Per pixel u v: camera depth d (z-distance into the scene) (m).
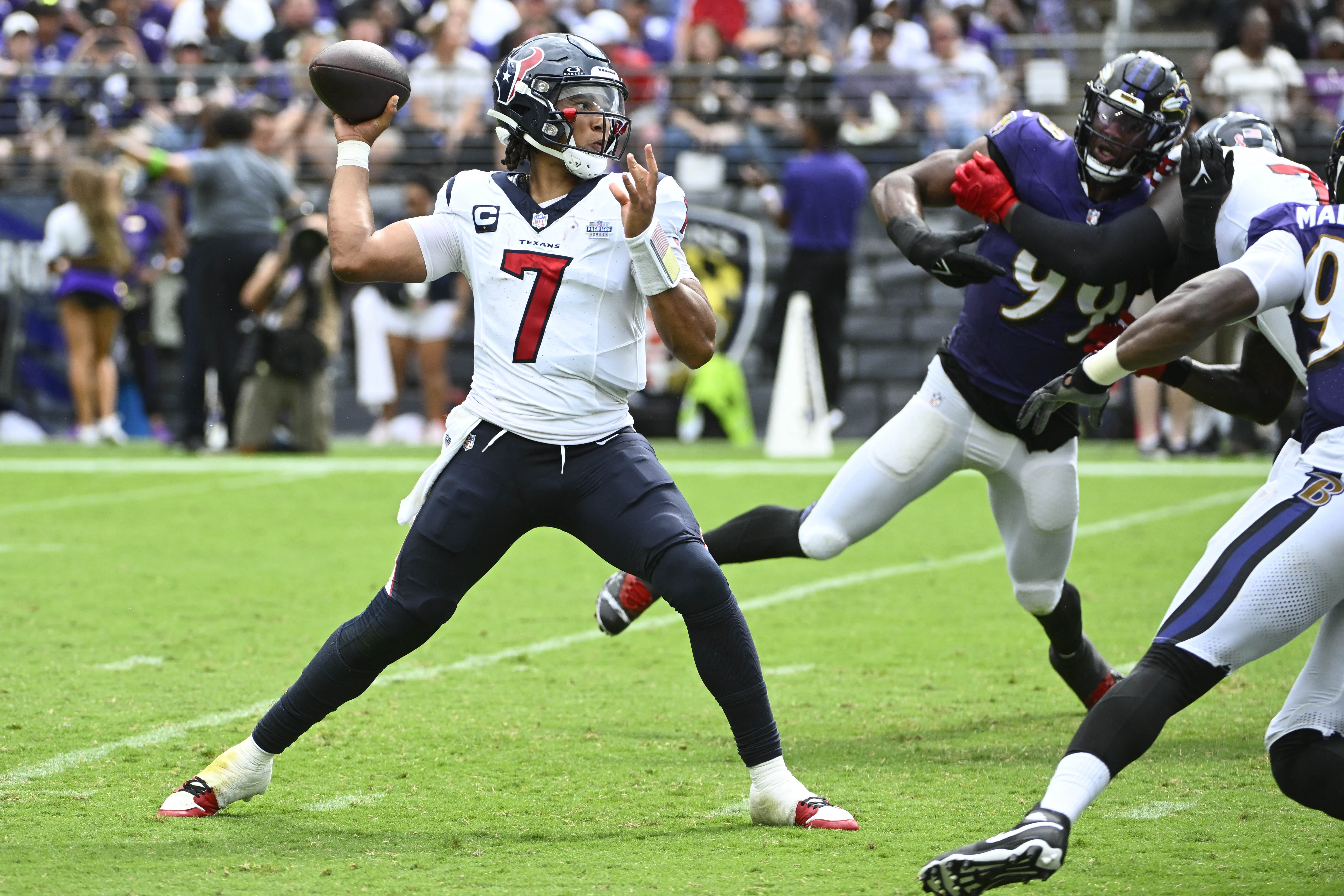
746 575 27.83
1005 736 16.92
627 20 58.72
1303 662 20.86
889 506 17.06
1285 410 14.96
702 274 50.31
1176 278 14.72
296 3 55.47
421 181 45.78
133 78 52.59
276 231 43.16
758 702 13.50
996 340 16.38
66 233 46.28
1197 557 28.78
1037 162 16.05
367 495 36.91
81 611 23.53
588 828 13.53
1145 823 13.62
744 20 58.56
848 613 24.27
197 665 20.00
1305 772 12.20
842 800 14.39
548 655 21.23
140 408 50.56
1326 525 11.54
